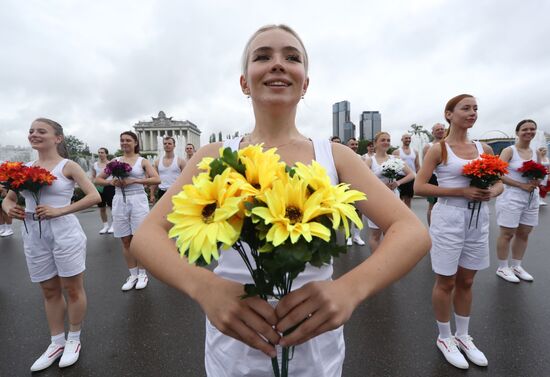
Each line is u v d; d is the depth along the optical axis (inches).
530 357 100.1
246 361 43.5
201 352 108.1
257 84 44.8
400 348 107.0
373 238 186.1
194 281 33.6
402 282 162.1
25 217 101.3
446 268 98.7
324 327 29.3
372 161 227.8
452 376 93.0
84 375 97.2
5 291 165.6
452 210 98.8
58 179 106.1
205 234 24.7
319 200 25.9
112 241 268.8
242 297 30.0
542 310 129.1
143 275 166.4
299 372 43.3
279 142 47.0
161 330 122.0
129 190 164.9
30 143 108.5
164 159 245.0
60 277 106.5
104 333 120.3
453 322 122.7
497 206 167.5
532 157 159.8
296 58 45.1
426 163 108.4
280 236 24.0
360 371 96.3
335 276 180.1
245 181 28.0
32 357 106.7
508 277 159.6
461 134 108.3
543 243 233.0
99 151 295.7
